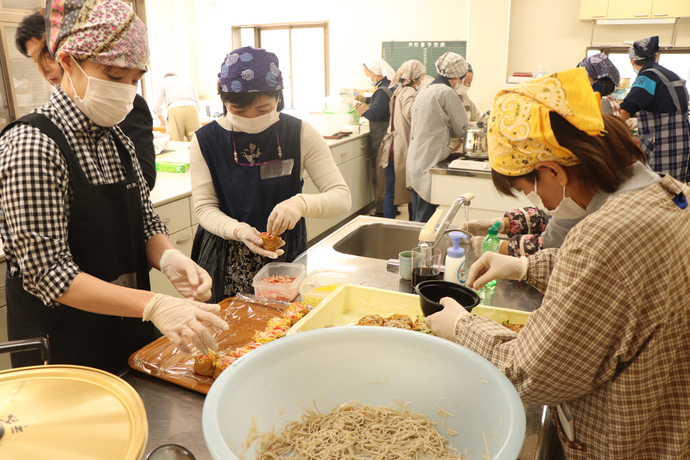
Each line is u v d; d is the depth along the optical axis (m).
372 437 0.80
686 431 0.78
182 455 0.68
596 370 0.75
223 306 1.41
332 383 0.87
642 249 0.70
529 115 0.76
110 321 1.22
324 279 1.50
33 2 3.04
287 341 0.83
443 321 0.97
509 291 1.51
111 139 1.21
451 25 6.20
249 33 7.39
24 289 1.10
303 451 0.77
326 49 6.93
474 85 5.45
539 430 0.92
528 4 5.52
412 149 3.70
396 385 0.87
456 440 0.81
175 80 5.24
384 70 4.99
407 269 1.59
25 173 0.96
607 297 0.71
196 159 1.71
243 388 0.75
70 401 0.67
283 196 1.75
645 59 3.56
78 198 1.08
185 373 1.06
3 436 0.60
